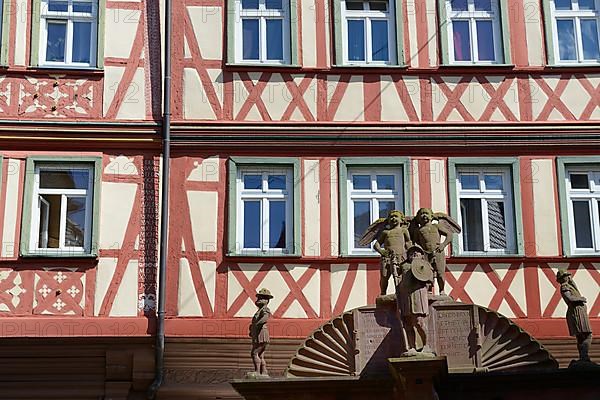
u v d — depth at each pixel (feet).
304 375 52.49
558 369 50.26
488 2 65.46
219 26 64.28
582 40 65.26
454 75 64.03
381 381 50.85
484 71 64.08
